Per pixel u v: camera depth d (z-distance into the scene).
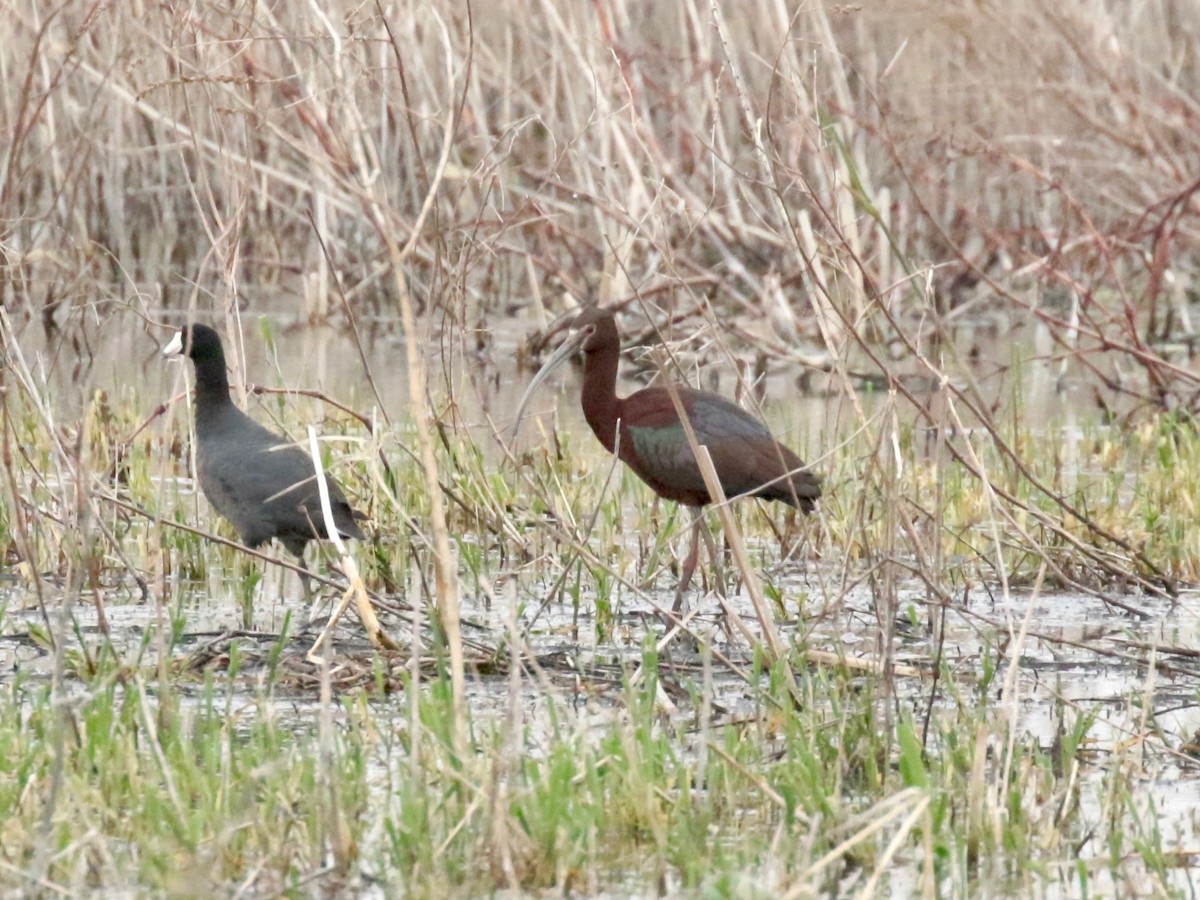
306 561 12.82
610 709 9.02
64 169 22.14
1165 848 7.29
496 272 24.66
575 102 21.86
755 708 9.08
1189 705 9.58
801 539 13.15
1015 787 7.51
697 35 21.28
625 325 22.53
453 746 7.45
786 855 6.89
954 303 26.09
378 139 21.12
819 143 13.17
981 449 16.08
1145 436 17.12
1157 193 23.39
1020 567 12.85
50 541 12.21
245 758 7.50
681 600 11.44
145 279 25.00
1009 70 24.62
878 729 8.48
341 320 24.38
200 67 12.31
